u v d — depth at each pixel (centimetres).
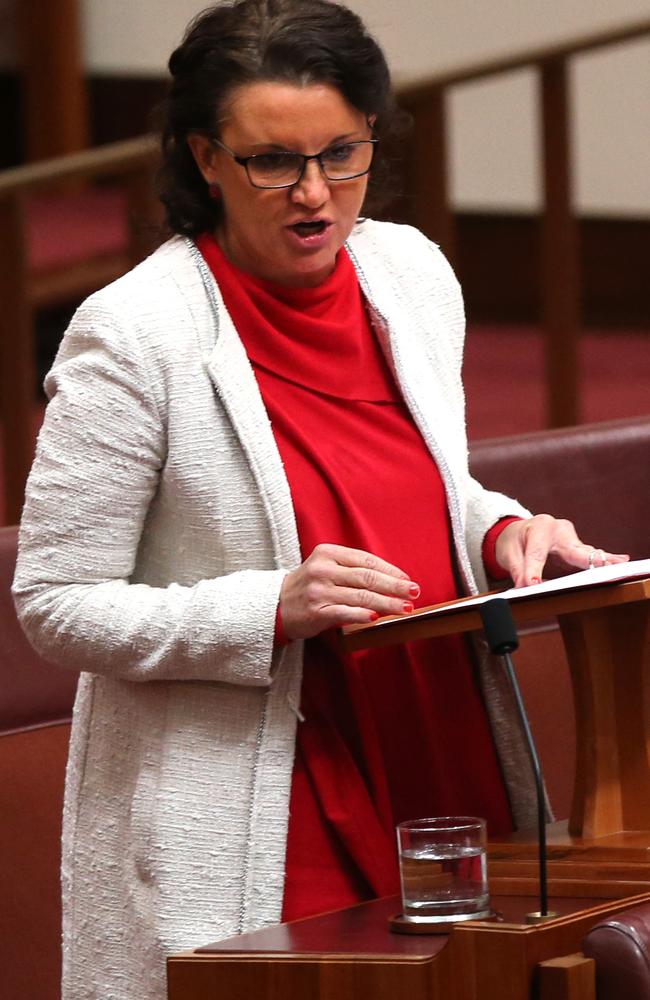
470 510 884
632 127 2745
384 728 834
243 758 795
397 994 663
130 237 1742
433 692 853
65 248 2541
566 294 1917
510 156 2825
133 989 807
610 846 753
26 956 1066
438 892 701
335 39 782
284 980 678
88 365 793
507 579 875
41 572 795
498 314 2880
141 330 795
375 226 896
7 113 3125
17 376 1714
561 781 1182
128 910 809
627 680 779
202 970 690
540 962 655
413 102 1845
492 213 2855
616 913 691
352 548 810
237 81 782
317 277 836
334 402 834
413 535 834
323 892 798
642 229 2772
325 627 762
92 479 788
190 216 836
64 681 1113
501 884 736
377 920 724
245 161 784
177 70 812
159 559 816
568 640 786
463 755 853
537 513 1210
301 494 807
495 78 1861
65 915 833
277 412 814
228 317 812
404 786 838
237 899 786
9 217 1695
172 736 799
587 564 838
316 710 814
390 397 855
